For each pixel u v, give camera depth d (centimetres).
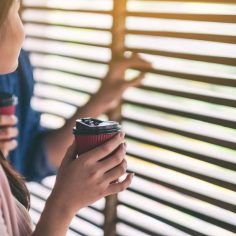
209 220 189
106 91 221
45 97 275
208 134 187
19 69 240
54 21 263
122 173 145
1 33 145
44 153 240
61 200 142
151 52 207
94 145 140
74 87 255
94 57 238
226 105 179
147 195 213
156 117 208
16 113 240
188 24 191
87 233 250
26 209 173
